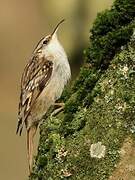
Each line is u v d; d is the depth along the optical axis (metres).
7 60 29.88
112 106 6.57
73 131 6.84
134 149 6.33
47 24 29.12
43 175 6.88
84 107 6.95
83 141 6.62
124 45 6.89
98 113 6.64
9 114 25.33
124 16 7.22
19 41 30.66
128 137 6.38
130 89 6.56
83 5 24.47
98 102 6.70
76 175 6.52
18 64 29.80
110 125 6.49
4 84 28.38
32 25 30.83
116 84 6.66
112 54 7.05
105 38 7.21
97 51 7.30
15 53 30.25
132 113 6.45
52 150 6.84
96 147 6.48
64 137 6.89
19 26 31.22
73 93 7.57
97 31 7.39
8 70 29.34
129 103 6.49
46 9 28.81
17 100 27.25
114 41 6.99
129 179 6.26
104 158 6.41
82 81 7.44
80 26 24.45
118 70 6.71
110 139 6.44
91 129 6.62
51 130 7.25
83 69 7.48
